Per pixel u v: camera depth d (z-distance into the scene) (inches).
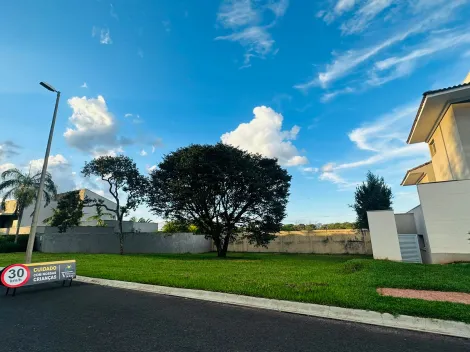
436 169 738.8
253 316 218.4
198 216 858.1
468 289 266.7
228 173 756.6
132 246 1018.7
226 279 340.8
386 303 225.0
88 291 316.5
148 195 879.1
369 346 161.8
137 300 272.2
